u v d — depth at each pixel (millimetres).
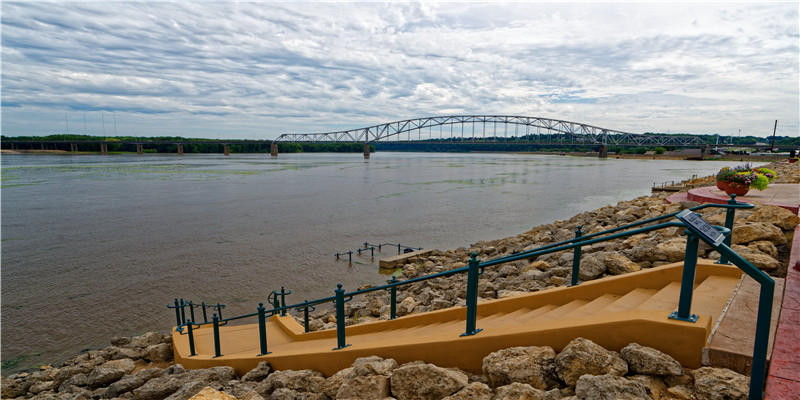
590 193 53438
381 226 32844
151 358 10180
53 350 13469
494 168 116312
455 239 28156
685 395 3379
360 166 129500
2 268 22469
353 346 6145
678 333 3699
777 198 13305
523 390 3846
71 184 67188
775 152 163625
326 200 48531
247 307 16859
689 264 3736
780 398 2914
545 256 13008
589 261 8211
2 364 12555
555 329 4309
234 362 7609
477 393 4062
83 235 30609
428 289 13453
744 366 3463
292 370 6148
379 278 20016
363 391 4559
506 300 6504
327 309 15719
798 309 4203
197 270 21734
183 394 5820
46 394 8516
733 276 5262
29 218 37531
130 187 63125
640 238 10945
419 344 5188
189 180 75375
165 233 31062
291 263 22859
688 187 38188
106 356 10953
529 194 52781
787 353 3387
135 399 6621
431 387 4309
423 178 81000
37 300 17766
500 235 29141
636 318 3926
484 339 4699
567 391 3748
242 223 34719
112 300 17734
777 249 7219
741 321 4043
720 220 9859
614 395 3344
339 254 24188
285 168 115250
